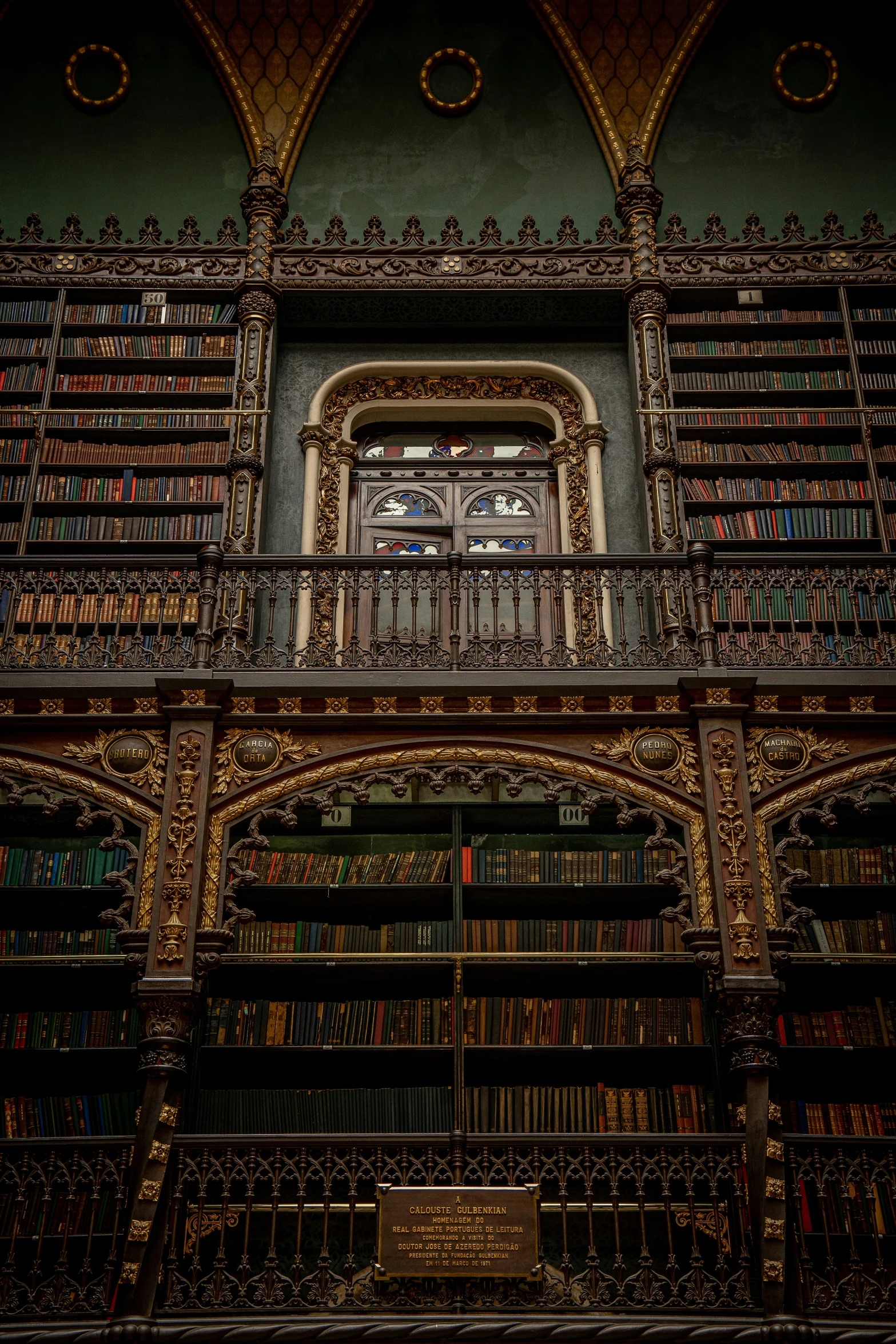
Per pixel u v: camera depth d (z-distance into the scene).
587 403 11.03
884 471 10.55
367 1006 8.24
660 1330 6.34
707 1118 8.02
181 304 11.24
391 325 11.49
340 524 10.58
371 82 12.01
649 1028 8.20
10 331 10.96
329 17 11.94
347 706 8.02
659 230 11.64
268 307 11.01
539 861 8.60
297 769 7.84
